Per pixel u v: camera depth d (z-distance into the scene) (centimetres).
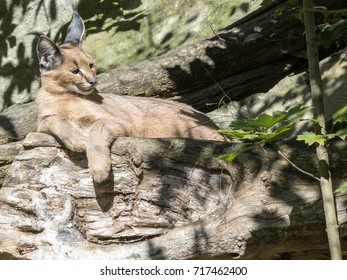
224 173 925
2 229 970
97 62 1759
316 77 799
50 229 957
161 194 947
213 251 901
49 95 1123
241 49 1370
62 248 949
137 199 957
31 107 1369
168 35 1706
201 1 1703
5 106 1858
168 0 1766
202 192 934
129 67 1420
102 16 1833
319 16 1322
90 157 966
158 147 945
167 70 1390
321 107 793
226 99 1418
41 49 1141
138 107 1168
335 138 902
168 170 945
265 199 898
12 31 1875
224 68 1385
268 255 923
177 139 946
